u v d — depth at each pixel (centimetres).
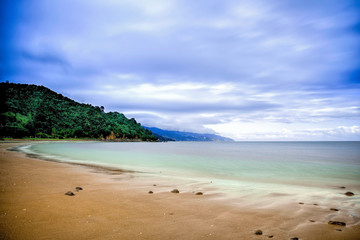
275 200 788
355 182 1334
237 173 1730
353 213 639
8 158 2130
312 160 2995
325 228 509
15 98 19138
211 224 520
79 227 468
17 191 768
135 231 459
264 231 482
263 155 4097
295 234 469
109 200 716
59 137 16912
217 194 874
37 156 2709
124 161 2572
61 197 715
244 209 658
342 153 4925
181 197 799
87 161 2391
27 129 14562
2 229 432
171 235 445
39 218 509
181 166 2167
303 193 939
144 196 797
